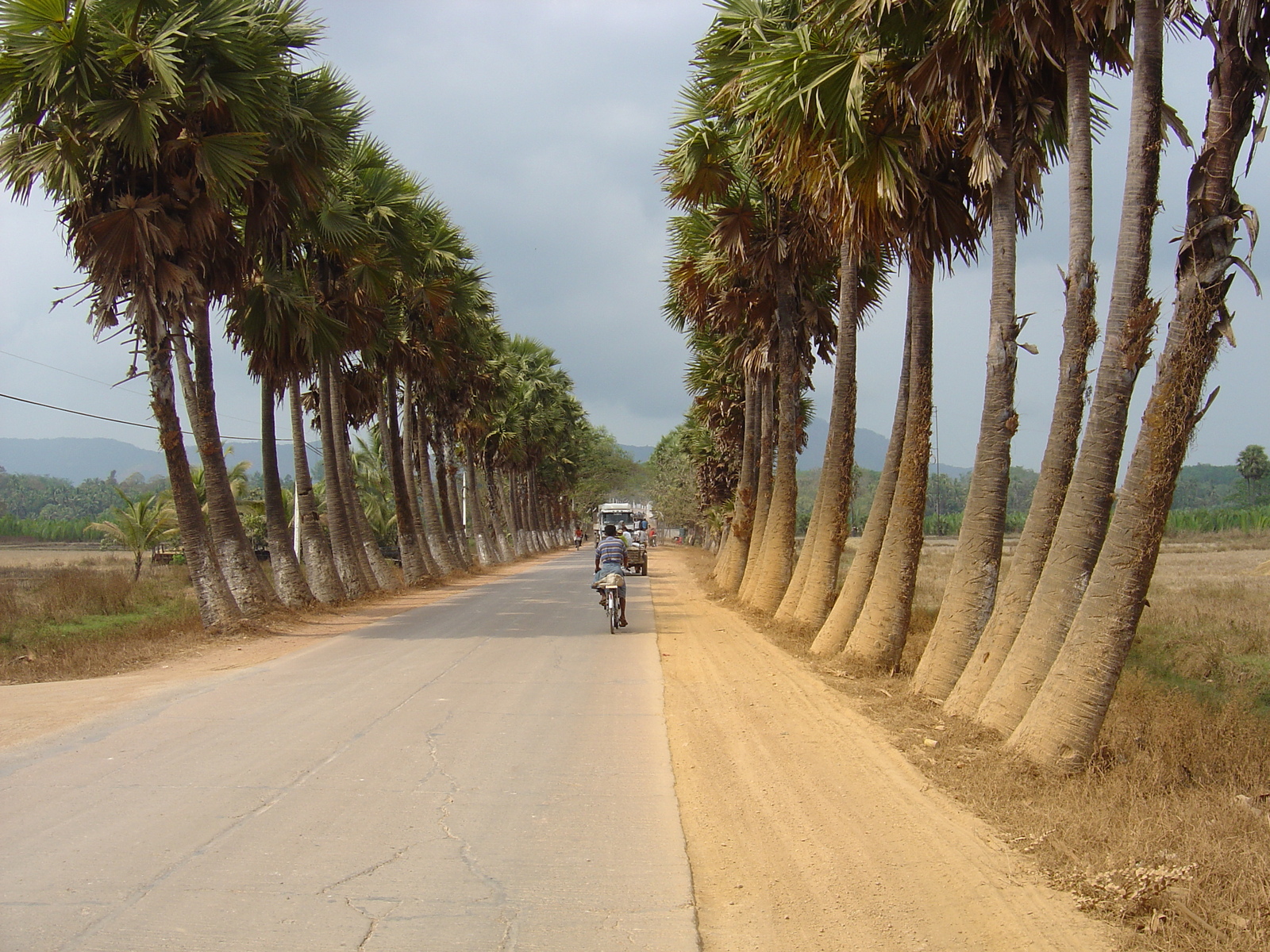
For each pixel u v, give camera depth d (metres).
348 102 17.23
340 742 7.92
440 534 36.69
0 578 31.61
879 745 7.73
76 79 13.59
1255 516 64.56
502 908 4.50
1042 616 7.34
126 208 14.55
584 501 126.88
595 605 22.58
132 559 47.56
